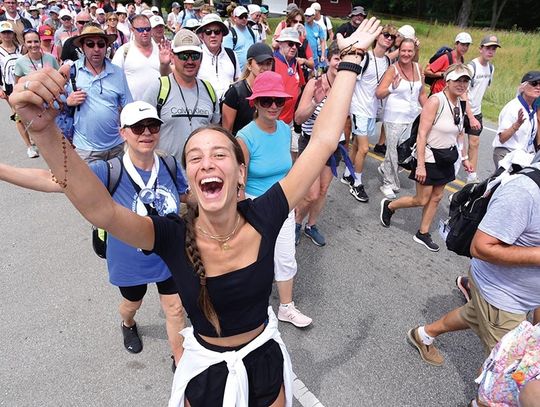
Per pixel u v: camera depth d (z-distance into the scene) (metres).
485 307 2.47
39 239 4.57
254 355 1.75
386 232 4.95
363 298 3.81
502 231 2.18
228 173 1.54
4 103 10.04
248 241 1.64
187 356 1.78
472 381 2.99
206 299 1.59
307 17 9.37
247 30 7.59
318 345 3.26
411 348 3.24
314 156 1.76
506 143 4.73
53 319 3.42
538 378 1.69
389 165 5.69
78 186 1.33
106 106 4.29
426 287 3.99
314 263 4.32
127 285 2.69
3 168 2.15
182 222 1.63
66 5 17.16
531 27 37.69
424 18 42.34
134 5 15.23
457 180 6.33
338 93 1.79
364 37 1.80
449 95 4.09
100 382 2.88
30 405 2.70
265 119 3.03
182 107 3.67
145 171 2.60
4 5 9.14
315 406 2.75
